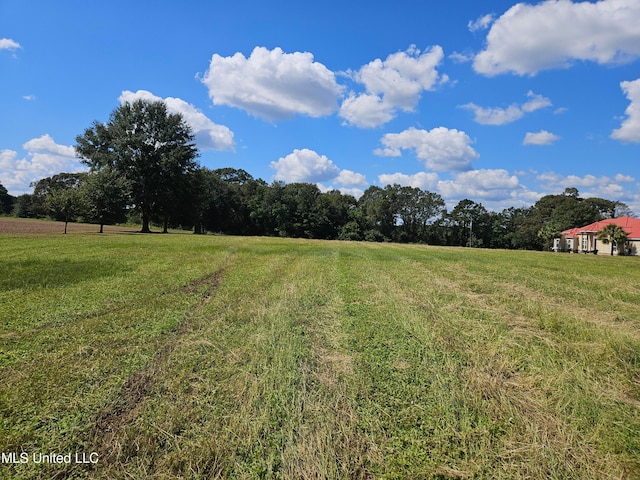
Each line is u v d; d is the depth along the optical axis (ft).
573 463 8.63
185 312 20.24
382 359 14.43
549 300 27.37
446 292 28.73
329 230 242.58
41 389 11.12
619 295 30.27
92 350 14.44
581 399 11.57
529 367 14.08
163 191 132.57
